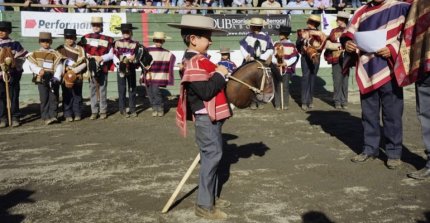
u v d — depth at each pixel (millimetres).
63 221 4445
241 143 7609
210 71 4191
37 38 12438
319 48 10781
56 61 9625
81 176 5922
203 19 4215
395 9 5812
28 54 9672
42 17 12414
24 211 4723
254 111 10945
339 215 4469
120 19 12992
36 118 10438
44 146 7664
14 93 9523
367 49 5863
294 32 14070
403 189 5195
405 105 11719
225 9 13438
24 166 6449
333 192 5129
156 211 4652
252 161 6477
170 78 10555
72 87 9883
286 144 7500
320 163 6320
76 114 10094
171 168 6211
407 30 5578
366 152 6387
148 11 14391
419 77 5453
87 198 5082
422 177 5508
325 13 14812
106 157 6852
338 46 10812
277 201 4875
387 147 6074
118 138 8164
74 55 9820
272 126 9055
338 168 6055
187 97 4395
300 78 14070
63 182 5684
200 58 4219
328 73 14336
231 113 4363
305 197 4984
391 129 5969
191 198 5023
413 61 5504
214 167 4395
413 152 6785
